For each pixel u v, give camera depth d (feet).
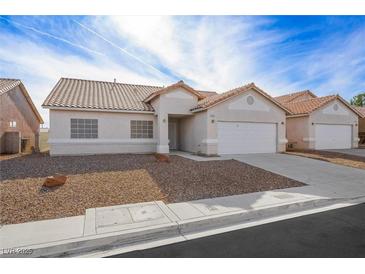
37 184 22.44
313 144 62.80
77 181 24.06
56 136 45.47
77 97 49.80
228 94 48.80
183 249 12.28
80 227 14.21
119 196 20.34
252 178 27.91
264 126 53.06
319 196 21.13
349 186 25.21
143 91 63.67
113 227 14.21
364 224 15.37
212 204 18.66
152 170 30.32
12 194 19.61
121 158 41.11
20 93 62.90
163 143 49.75
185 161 38.63
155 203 18.80
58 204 18.04
